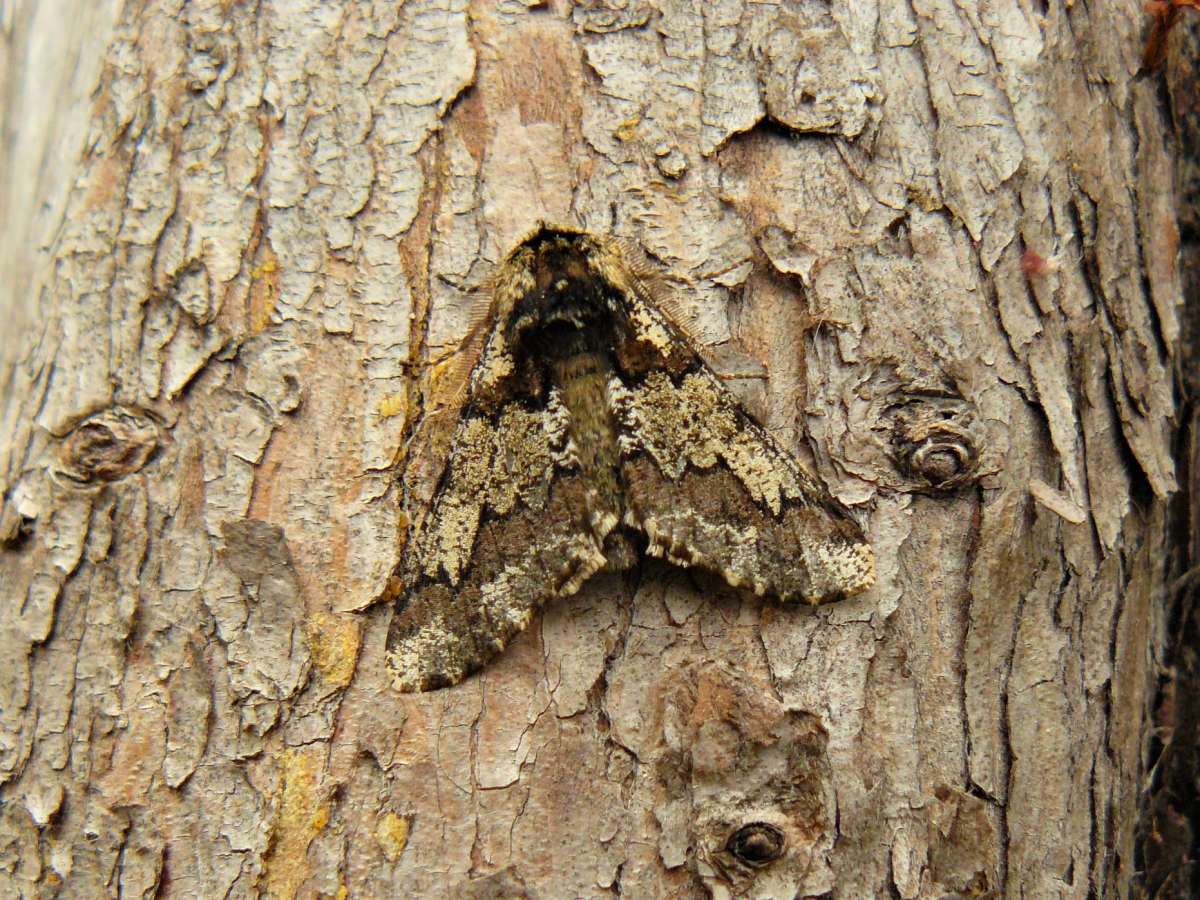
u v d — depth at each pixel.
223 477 0.08
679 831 0.08
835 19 0.08
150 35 0.08
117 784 0.08
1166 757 0.09
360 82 0.08
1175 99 0.09
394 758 0.08
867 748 0.08
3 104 0.10
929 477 0.08
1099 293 0.09
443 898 0.08
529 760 0.08
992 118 0.08
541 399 0.09
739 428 0.08
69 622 0.08
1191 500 0.09
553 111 0.08
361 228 0.08
